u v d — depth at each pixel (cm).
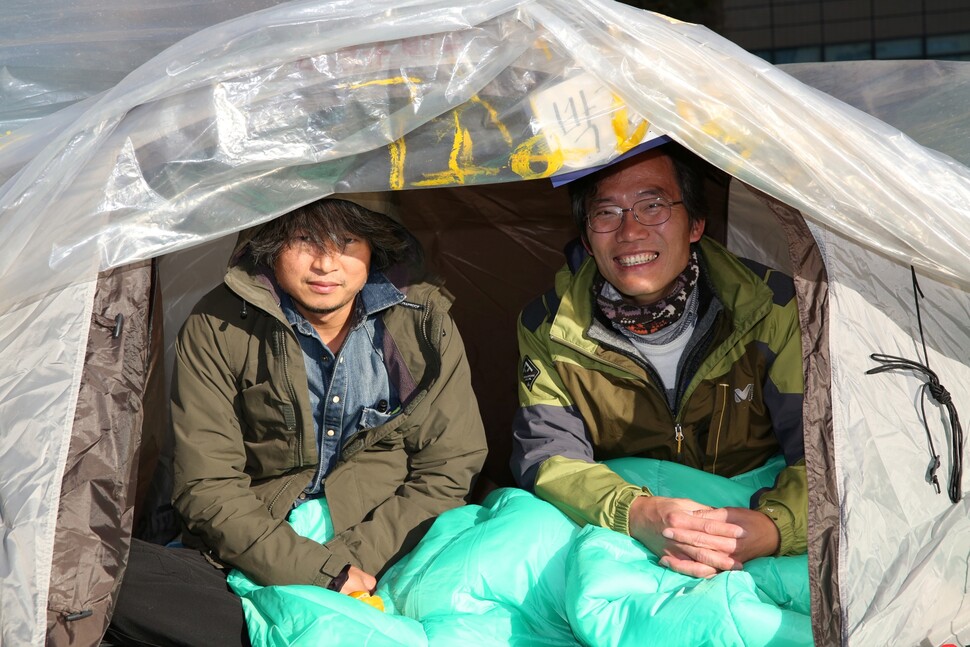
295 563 192
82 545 163
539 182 296
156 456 241
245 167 178
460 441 219
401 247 209
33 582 158
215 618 183
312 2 180
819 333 188
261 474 216
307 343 212
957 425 199
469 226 308
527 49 183
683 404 216
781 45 666
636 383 218
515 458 223
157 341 235
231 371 207
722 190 256
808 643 168
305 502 217
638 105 182
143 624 181
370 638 171
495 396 300
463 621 181
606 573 178
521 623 187
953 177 195
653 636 169
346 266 198
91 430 168
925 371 198
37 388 168
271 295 202
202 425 204
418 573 193
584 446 221
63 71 205
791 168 187
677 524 187
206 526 197
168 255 266
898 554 180
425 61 181
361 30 177
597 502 198
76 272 173
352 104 181
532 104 185
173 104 177
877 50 658
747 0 667
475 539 193
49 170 171
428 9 179
